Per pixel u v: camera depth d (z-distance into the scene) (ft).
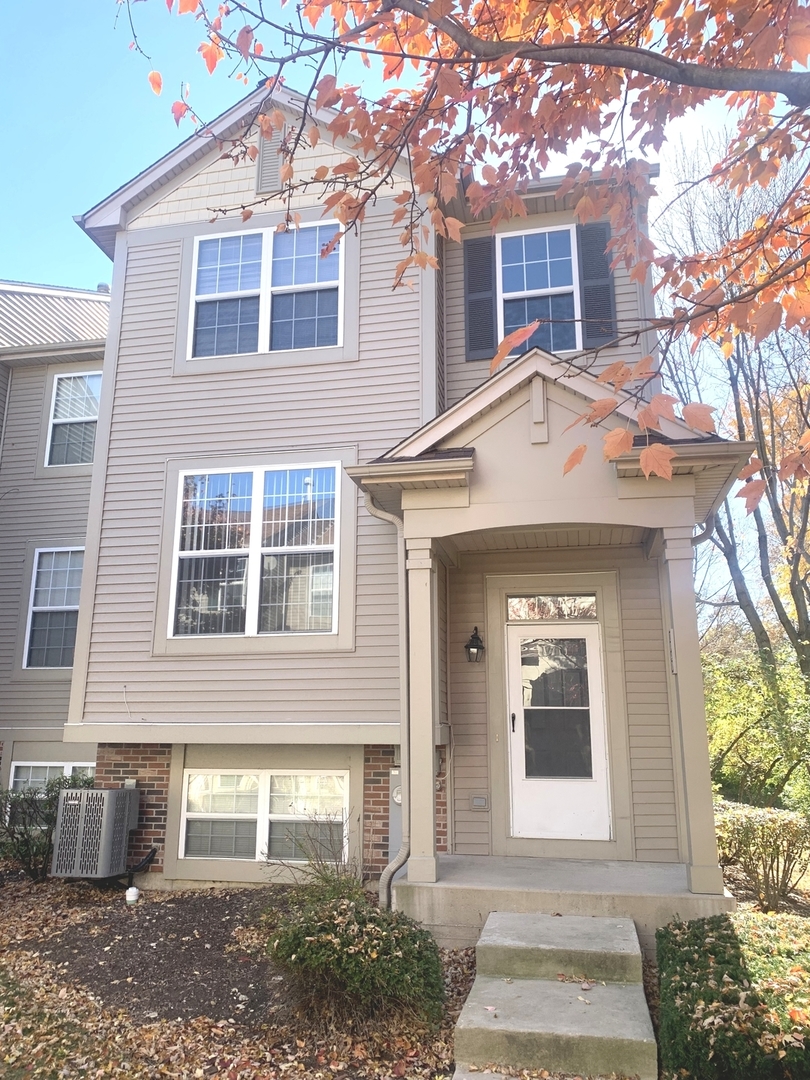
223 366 29.81
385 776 26.43
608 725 25.59
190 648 27.71
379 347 28.58
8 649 40.19
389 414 28.02
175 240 31.55
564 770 25.79
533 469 22.62
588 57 12.35
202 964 20.13
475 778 26.11
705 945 16.44
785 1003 13.44
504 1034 14.58
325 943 16.55
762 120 15.58
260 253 30.60
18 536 41.45
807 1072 12.04
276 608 27.58
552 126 15.78
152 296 31.27
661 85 14.94
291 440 28.68
